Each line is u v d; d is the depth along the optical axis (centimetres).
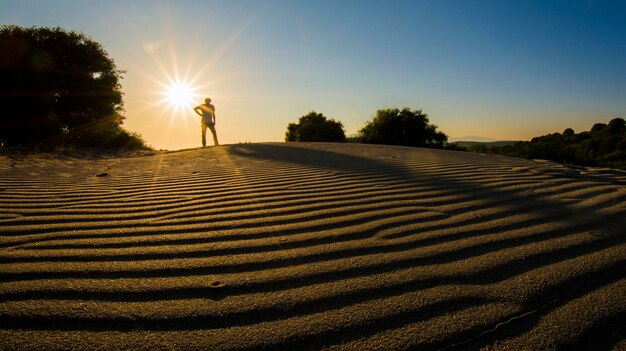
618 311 130
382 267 169
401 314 130
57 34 1463
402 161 570
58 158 722
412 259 178
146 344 114
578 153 949
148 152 953
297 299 140
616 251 186
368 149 822
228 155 686
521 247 192
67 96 1398
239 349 112
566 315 128
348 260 177
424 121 2648
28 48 1187
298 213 263
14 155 719
